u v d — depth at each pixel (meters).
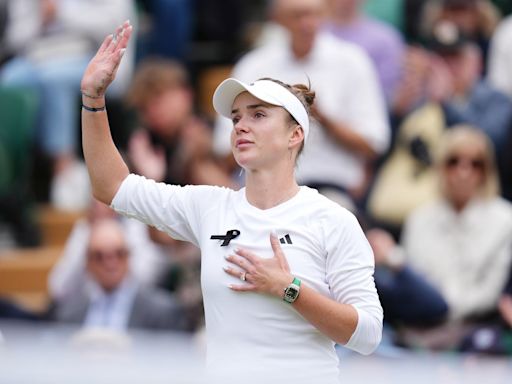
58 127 32.19
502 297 24.92
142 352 11.62
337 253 13.24
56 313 24.22
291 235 13.26
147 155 28.52
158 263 25.86
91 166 14.05
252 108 13.50
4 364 9.63
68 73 32.22
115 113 30.06
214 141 29.28
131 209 14.05
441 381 11.80
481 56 31.45
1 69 32.44
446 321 24.19
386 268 23.97
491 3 33.75
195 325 24.05
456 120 28.69
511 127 28.61
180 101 29.02
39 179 32.44
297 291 12.81
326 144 26.66
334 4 30.61
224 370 13.05
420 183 27.91
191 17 35.47
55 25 32.59
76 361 9.95
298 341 13.09
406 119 28.83
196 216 13.80
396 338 23.12
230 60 35.34
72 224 31.50
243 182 27.14
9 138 31.16
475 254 25.30
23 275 29.69
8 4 32.66
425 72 29.06
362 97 27.27
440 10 30.98
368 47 30.25
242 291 13.04
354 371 15.58
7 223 30.91
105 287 23.91
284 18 27.06
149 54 34.09
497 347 22.86
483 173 25.67
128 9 33.44
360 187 27.30
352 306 13.02
